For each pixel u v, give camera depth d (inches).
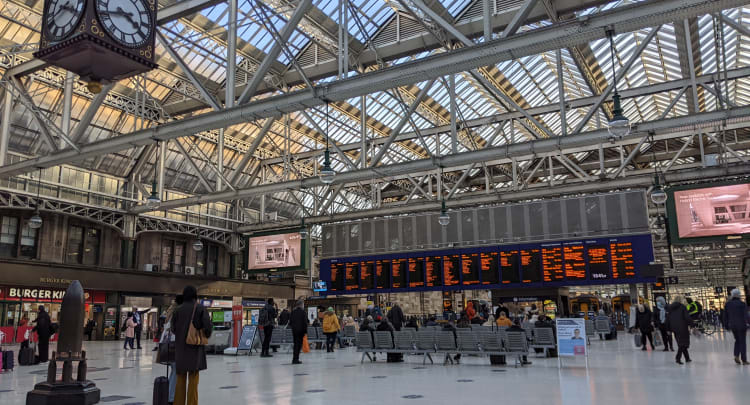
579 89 1161.4
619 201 977.5
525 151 717.9
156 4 357.1
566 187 1036.5
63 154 747.4
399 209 1185.4
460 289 1082.1
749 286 1598.2
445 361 522.3
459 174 1390.3
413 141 1331.2
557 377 396.8
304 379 405.1
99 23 318.0
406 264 1151.6
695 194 874.1
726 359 514.9
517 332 493.4
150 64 345.1
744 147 1136.2
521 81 1120.2
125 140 682.2
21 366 544.4
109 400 315.6
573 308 1272.1
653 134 700.0
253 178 1387.8
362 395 318.0
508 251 1050.1
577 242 991.0
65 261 1125.7
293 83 965.2
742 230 828.6
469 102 1199.6
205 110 1075.9
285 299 1612.9
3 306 991.0
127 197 1222.9
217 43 919.7
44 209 1029.2
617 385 346.6
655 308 693.3
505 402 285.6
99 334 1125.1
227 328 816.3
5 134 845.8
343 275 1219.9
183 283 1306.6
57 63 335.0
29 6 821.9
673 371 421.7
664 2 403.5
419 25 821.2
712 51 956.0
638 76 1135.0
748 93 1123.3
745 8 829.8
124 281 1173.7
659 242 1636.3
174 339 293.0
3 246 1037.8
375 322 737.0
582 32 428.8
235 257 1496.1
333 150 1248.8
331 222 1269.7
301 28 847.1
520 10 456.4
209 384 381.7
